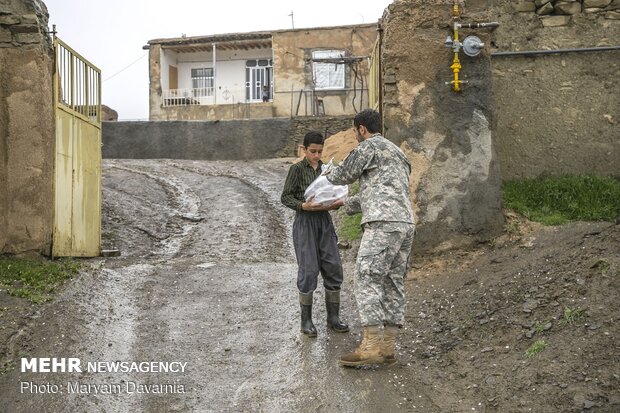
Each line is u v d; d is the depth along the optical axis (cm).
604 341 475
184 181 1628
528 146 863
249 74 3219
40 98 773
